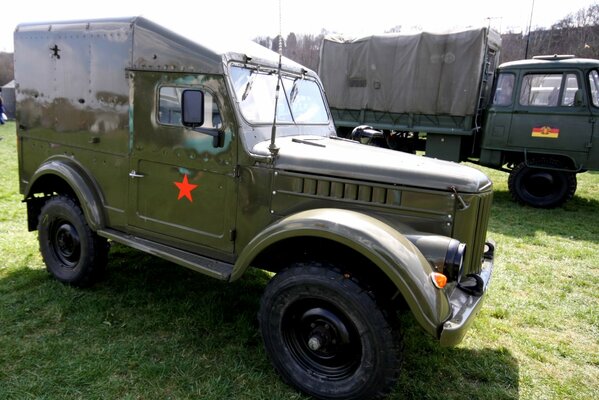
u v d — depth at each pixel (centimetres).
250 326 328
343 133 1027
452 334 223
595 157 760
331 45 985
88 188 352
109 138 338
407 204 261
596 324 372
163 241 329
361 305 232
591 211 797
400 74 913
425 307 221
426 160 294
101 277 381
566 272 490
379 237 231
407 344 321
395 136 986
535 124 799
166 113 306
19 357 282
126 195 338
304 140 318
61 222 383
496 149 843
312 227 241
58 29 355
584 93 756
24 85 388
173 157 308
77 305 347
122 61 321
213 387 261
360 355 242
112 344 299
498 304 402
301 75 371
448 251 238
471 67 841
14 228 527
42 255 393
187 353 295
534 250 565
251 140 285
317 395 252
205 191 300
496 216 744
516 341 339
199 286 392
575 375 300
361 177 266
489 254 321
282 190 280
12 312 332
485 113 856
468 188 253
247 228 291
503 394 275
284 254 293
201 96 270
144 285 388
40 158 393
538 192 823
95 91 340
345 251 269
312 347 252
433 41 867
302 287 246
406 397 267
